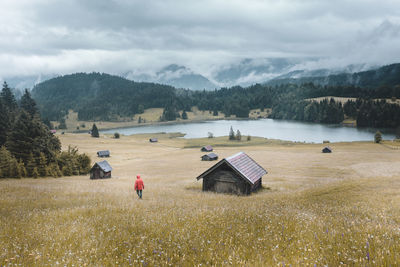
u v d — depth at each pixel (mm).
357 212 13625
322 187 29016
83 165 76750
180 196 24375
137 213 11586
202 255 5289
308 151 122312
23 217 10977
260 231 7281
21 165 59875
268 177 58125
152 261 4996
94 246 6250
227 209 12219
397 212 13781
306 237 6320
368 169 68125
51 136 83188
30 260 5230
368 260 4203
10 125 76625
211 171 34094
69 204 17797
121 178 60250
